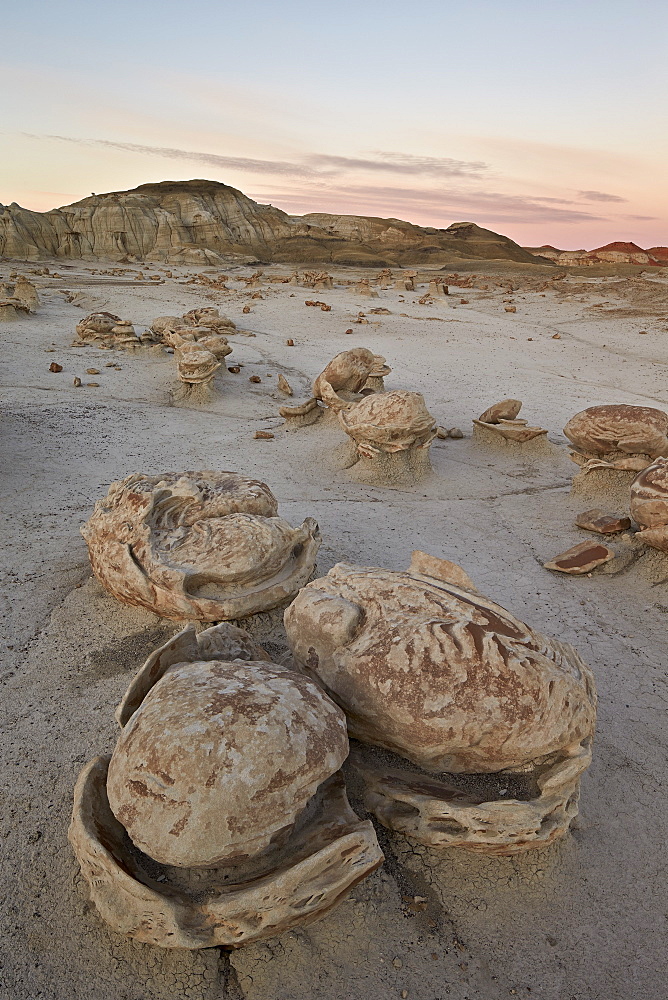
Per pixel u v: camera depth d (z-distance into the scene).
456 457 10.16
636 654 5.16
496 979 2.84
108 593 5.43
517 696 3.19
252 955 2.82
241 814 2.59
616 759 4.04
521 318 24.95
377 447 9.00
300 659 3.72
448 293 31.23
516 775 3.32
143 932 2.65
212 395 13.02
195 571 4.81
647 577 6.34
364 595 3.81
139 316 22.38
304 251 55.78
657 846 3.46
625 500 8.15
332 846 2.65
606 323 23.61
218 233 55.44
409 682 3.27
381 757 3.51
